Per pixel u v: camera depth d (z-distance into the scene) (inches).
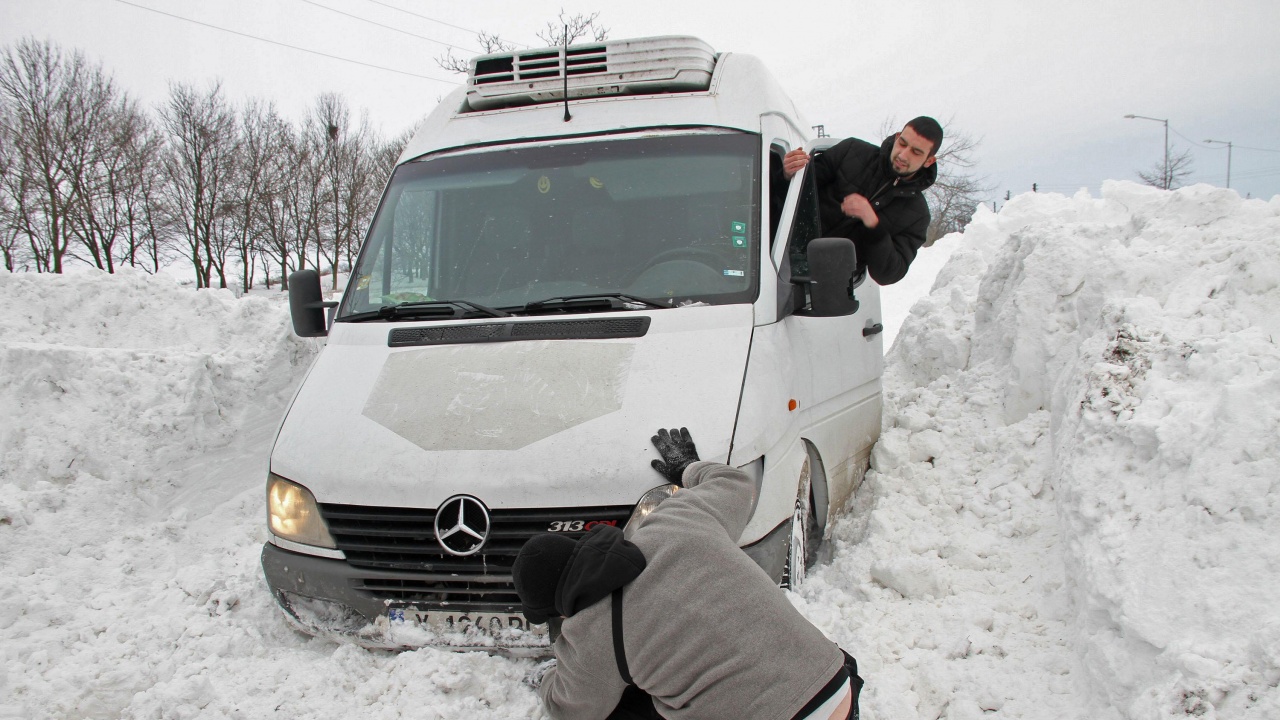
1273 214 180.5
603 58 187.0
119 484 216.1
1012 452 178.7
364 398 142.9
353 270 175.5
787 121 195.5
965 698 122.3
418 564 127.6
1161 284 177.0
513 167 176.4
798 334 162.6
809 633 87.6
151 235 1585.9
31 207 1424.7
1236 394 123.3
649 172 169.0
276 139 1662.2
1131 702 106.8
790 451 144.2
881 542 167.6
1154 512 123.6
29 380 225.8
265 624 154.4
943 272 322.0
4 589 163.9
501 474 124.7
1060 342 194.7
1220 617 105.8
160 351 249.8
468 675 124.2
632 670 84.2
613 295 151.2
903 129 182.1
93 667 142.3
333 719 122.3
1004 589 147.8
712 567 87.4
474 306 156.6
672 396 132.4
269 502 139.6
